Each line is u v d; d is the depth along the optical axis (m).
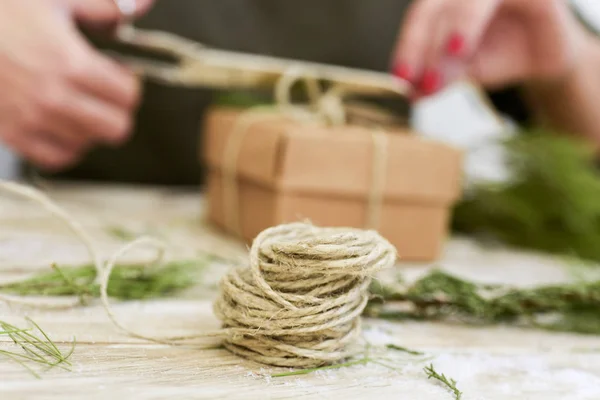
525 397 0.37
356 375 0.38
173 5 0.75
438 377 0.38
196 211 0.62
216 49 0.76
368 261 0.36
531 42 0.65
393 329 0.43
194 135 0.76
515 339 0.43
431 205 0.53
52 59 0.58
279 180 0.50
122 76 0.61
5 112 0.59
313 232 0.40
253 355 0.39
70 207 0.59
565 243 0.59
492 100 0.72
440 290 0.44
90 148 0.74
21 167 0.72
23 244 0.50
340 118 0.54
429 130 0.86
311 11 0.79
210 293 0.46
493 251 0.58
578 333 0.45
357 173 0.51
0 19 0.58
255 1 0.77
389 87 0.56
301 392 0.35
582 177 0.60
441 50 0.58
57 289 0.43
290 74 0.54
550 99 0.70
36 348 0.38
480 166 0.65
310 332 0.38
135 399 0.32
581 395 0.38
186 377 0.36
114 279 0.44
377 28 0.81
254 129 0.52
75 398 0.31
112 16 0.59
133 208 0.62
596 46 0.70
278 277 0.38
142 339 0.40
